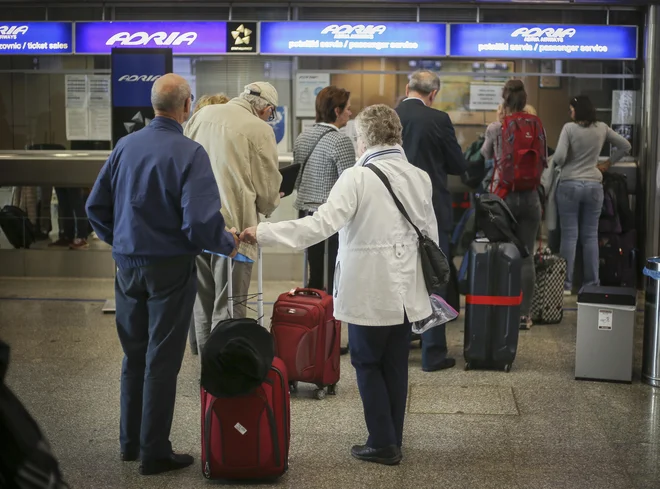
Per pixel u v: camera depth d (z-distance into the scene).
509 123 6.97
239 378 3.90
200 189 3.93
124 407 4.29
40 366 6.08
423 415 5.09
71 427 4.85
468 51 8.91
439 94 9.08
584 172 8.42
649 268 5.72
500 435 4.76
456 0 8.81
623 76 9.05
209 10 9.09
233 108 5.32
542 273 7.51
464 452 4.50
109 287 9.00
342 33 8.91
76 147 9.30
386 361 4.32
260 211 5.38
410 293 4.14
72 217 9.41
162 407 4.12
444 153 6.09
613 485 4.09
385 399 4.28
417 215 4.17
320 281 6.63
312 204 6.27
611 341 5.76
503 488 4.04
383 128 4.20
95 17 9.17
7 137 9.34
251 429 3.98
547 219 8.83
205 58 9.10
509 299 5.93
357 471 4.23
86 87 9.22
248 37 8.96
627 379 5.75
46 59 9.22
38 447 2.02
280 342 5.23
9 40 9.12
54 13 9.16
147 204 3.99
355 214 4.12
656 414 5.14
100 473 4.18
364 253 4.10
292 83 9.10
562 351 6.60
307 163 6.31
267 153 5.28
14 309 7.93
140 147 4.03
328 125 6.30
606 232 8.77
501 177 6.99
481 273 5.94
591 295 5.76
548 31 8.88
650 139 8.91
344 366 6.09
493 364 6.04
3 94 9.27
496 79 9.04
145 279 4.04
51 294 8.61
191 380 5.75
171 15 9.14
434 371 6.02
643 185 9.02
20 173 9.29
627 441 4.68
